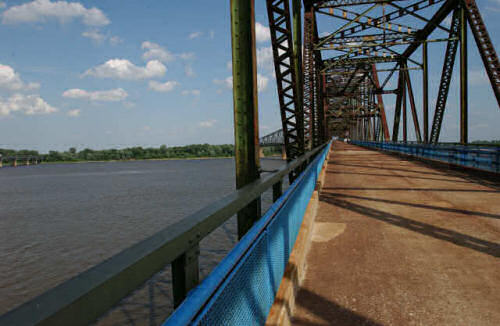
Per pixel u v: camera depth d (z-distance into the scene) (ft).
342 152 109.81
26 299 49.42
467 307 10.46
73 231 92.27
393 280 12.55
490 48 55.11
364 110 200.44
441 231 18.42
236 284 5.82
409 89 118.52
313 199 21.42
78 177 338.75
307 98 56.03
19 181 302.86
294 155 25.61
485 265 13.70
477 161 40.68
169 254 4.04
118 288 3.07
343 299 11.17
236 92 12.46
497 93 54.19
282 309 8.61
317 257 15.17
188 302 4.16
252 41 12.27
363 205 25.41
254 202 11.05
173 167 519.19
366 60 106.83
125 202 142.92
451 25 73.67
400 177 40.70
